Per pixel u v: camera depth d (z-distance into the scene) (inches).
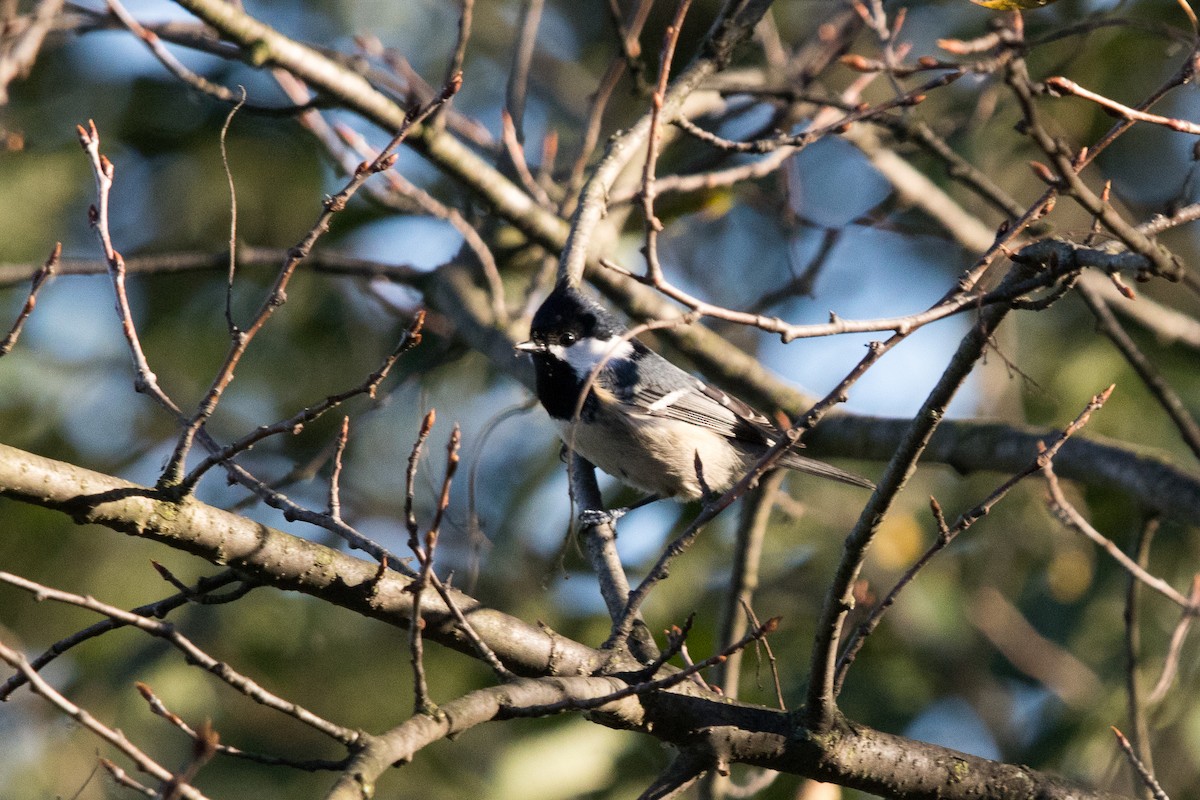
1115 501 451.2
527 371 401.7
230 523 231.8
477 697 211.0
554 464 477.4
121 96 475.5
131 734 434.0
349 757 191.6
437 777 458.3
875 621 249.6
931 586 474.6
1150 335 467.5
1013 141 488.1
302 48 346.0
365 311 511.5
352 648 463.5
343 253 507.5
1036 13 445.4
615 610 311.6
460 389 517.0
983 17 482.0
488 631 250.1
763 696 430.6
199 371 496.4
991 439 382.6
